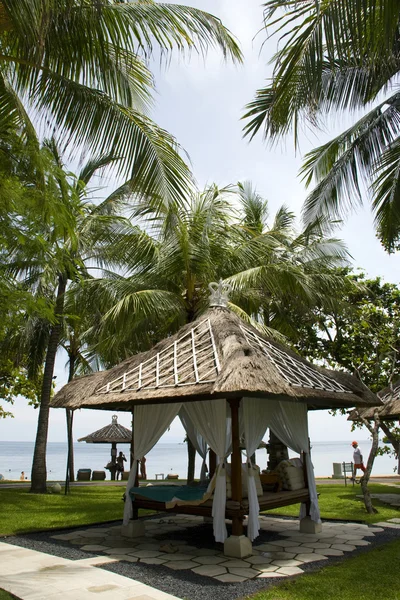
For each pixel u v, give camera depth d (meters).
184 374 7.71
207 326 9.07
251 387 6.31
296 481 8.76
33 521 9.69
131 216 13.68
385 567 6.24
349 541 7.94
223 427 7.45
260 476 8.59
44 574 5.95
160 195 6.76
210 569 6.34
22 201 5.79
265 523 9.76
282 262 13.57
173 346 9.05
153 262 14.03
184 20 6.33
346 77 8.71
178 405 8.31
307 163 10.22
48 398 15.73
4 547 7.46
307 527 8.73
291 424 8.67
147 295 12.32
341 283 15.20
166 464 80.94
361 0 4.93
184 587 5.57
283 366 8.35
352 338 17.64
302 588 5.44
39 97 6.50
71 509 11.43
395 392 13.62
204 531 9.00
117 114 6.67
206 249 12.65
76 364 22.53
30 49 5.84
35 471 15.17
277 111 6.53
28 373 18.84
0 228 5.95
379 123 8.69
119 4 6.26
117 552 7.29
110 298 14.12
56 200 6.09
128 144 6.71
